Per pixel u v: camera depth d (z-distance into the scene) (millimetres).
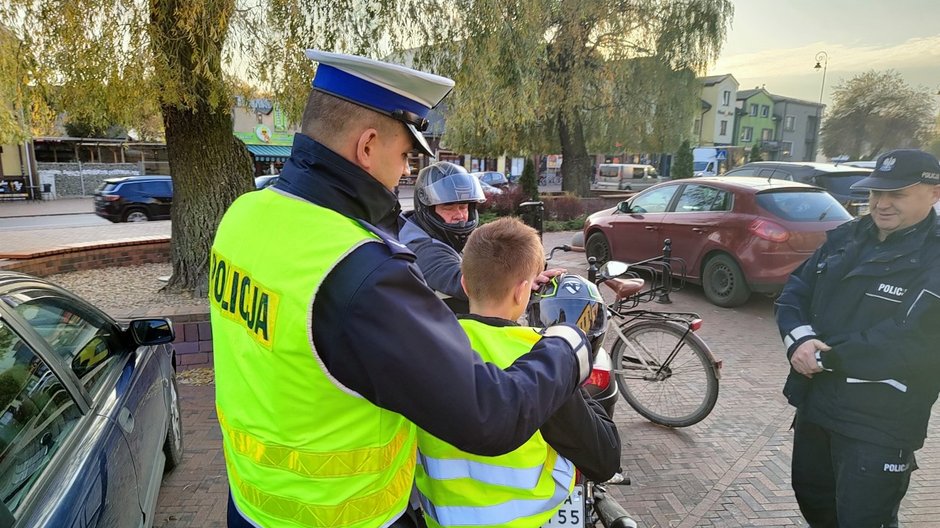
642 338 3871
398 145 1202
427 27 6887
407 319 983
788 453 3500
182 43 5121
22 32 5301
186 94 5180
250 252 1140
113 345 2633
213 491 3094
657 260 4766
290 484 1142
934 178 1865
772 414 4047
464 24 7102
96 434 1976
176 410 3324
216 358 1297
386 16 6398
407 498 1284
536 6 8352
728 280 6766
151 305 5562
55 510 1549
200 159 5926
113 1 5047
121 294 6137
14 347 1844
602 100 17438
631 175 36938
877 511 2016
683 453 3500
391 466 1189
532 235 1481
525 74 9484
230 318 1200
